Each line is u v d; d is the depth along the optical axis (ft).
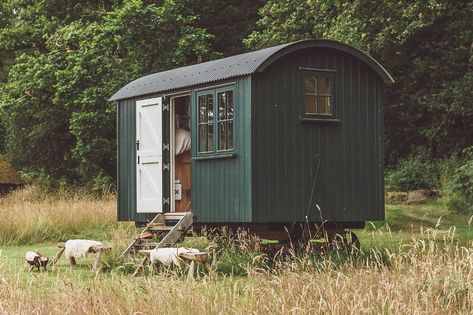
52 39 105.19
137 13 96.94
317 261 42.04
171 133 53.01
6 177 133.69
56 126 124.36
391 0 73.61
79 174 135.33
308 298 27.84
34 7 112.27
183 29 98.37
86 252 45.19
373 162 50.39
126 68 100.78
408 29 73.36
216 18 109.50
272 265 43.04
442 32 88.53
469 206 69.05
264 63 46.32
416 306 25.94
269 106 47.03
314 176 48.21
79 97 99.86
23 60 111.86
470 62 85.25
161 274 33.55
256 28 108.37
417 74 90.07
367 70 50.49
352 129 49.78
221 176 48.39
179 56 96.99
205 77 49.65
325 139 48.78
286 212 47.14
